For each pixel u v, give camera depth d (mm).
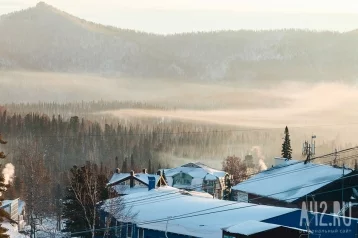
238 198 73375
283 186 68625
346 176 64688
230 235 39094
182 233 49938
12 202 97375
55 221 93375
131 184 87875
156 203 58812
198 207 54844
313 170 70750
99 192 64562
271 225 39062
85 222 59781
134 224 54219
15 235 78250
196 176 122375
